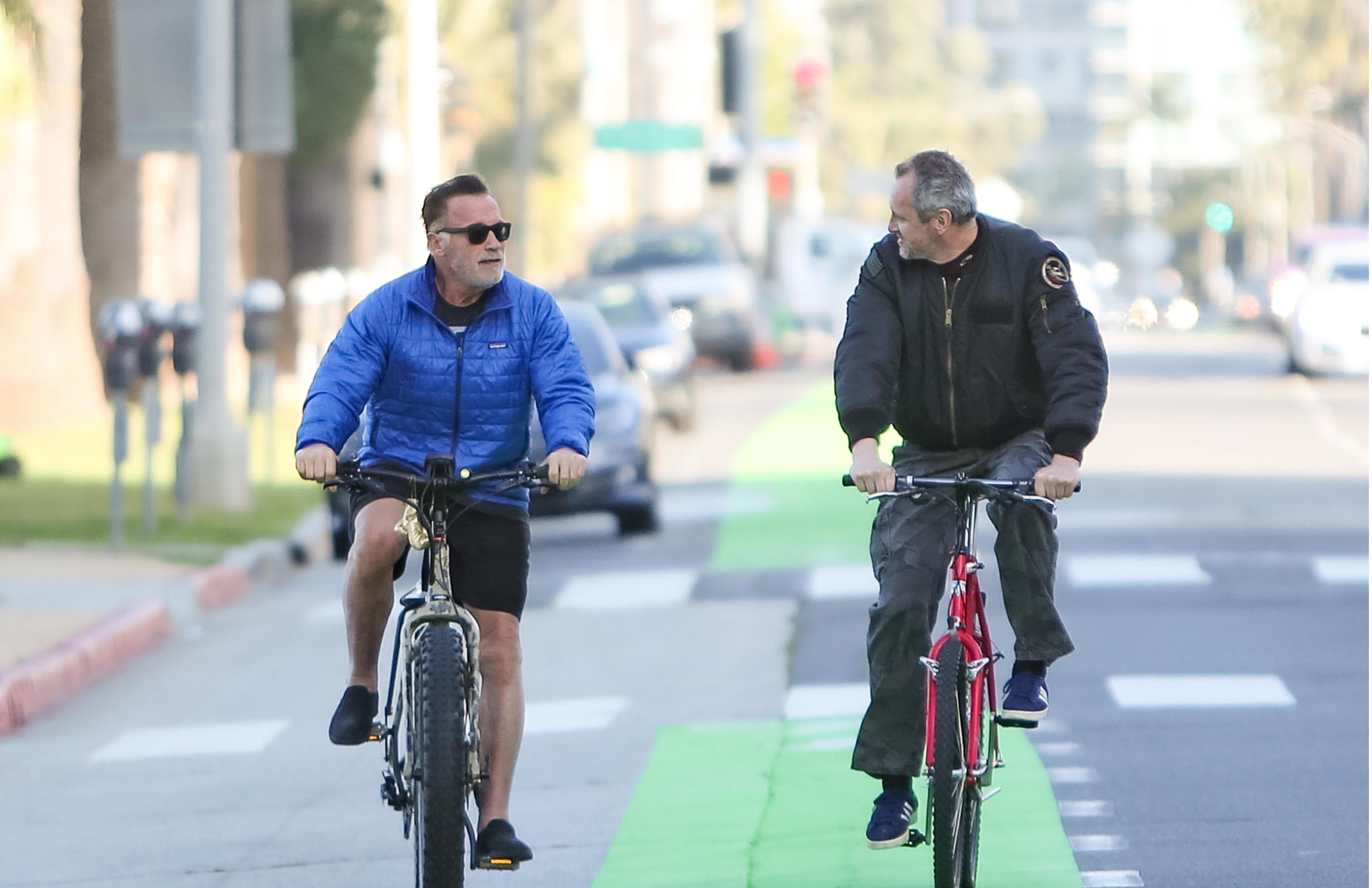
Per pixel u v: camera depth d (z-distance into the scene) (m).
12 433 65.62
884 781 17.44
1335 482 53.00
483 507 16.64
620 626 34.31
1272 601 34.31
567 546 45.81
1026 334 17.22
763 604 35.78
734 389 92.44
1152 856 19.09
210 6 46.72
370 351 16.70
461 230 16.45
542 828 21.06
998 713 17.05
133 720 28.75
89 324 69.75
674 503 52.88
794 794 22.03
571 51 174.00
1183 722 25.14
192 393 78.69
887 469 16.75
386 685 30.02
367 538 16.42
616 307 71.94
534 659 31.62
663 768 23.66
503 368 16.80
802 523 47.16
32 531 44.59
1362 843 19.31
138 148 47.38
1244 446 62.91
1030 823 20.41
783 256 136.00
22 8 49.31
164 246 82.06
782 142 126.56
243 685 30.95
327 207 91.38
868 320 17.30
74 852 21.16
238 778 24.44
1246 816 20.52
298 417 72.06
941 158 17.06
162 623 35.91
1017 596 17.12
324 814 22.30
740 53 125.44
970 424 17.50
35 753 26.78
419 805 15.80
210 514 47.84
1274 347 133.12
